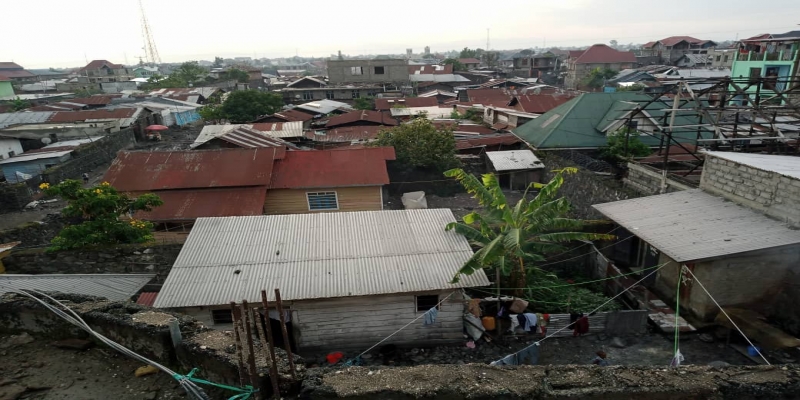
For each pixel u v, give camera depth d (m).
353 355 9.73
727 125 15.74
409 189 22.81
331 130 31.75
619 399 3.78
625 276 11.38
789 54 28.73
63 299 4.98
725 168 11.41
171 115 43.03
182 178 16.50
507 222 10.74
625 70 60.59
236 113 38.25
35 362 4.43
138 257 12.66
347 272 9.48
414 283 9.20
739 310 9.80
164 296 8.78
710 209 11.01
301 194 17.66
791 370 4.01
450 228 10.94
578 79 68.62
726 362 8.88
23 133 31.02
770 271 9.60
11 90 58.03
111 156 29.28
